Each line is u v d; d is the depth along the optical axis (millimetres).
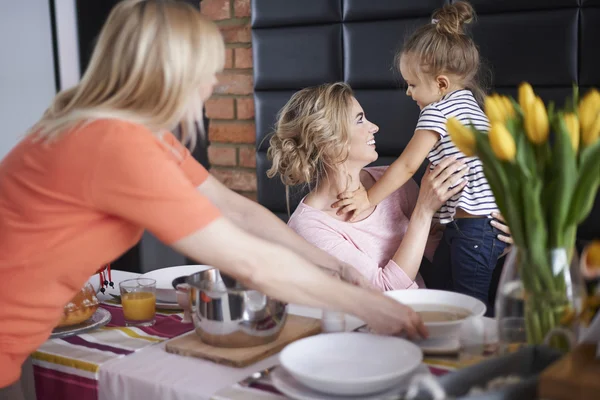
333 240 1872
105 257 1137
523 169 977
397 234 1983
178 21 1098
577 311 1011
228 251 1066
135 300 1362
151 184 1031
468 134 1033
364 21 2678
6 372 1131
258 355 1149
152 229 1065
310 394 969
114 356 1206
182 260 3344
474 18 2451
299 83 2854
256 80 2963
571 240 1018
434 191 1831
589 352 905
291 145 1910
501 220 2084
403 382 981
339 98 1857
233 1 3094
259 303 1169
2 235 1104
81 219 1081
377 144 2686
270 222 1456
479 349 1144
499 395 828
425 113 2092
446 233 2160
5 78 3283
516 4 2383
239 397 1010
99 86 1111
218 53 1141
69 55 3350
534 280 1008
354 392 949
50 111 1156
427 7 2529
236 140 3193
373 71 2668
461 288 2117
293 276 1090
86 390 1178
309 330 1255
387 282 1794
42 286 1114
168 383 1073
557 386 827
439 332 1146
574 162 970
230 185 3248
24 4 3260
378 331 1126
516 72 2408
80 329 1330
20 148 1141
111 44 1109
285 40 2854
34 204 1079
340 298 1104
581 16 2295
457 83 2127
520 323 1031
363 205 1924
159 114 1102
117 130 1045
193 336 1264
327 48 2764
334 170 1912
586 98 1011
